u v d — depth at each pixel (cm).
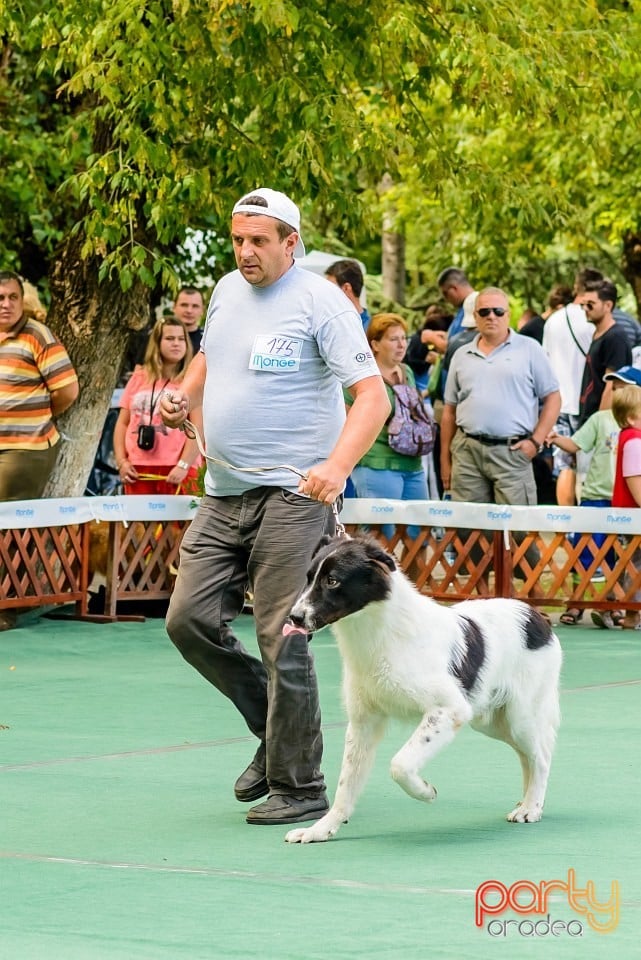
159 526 1378
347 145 1330
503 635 667
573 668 1137
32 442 1273
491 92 1373
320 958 467
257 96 1345
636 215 2319
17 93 1744
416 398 1373
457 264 2817
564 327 1747
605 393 1447
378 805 702
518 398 1361
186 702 985
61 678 1075
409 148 1369
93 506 1325
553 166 2348
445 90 2289
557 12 1427
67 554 1333
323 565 616
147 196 1338
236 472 664
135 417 1380
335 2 1348
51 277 1461
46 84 1742
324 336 654
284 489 658
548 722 684
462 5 1347
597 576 1456
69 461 1443
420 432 1365
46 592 1321
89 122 1369
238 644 691
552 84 1357
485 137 2489
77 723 913
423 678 625
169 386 1385
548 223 1534
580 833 645
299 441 662
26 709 959
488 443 1364
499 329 1361
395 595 624
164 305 1958
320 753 678
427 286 3144
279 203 654
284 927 502
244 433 661
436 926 502
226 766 794
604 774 773
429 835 642
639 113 1619
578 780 759
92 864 592
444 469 1437
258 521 665
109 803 706
